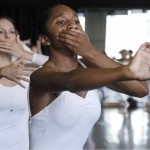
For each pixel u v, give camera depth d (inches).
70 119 80.6
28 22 560.4
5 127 112.7
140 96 75.9
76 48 72.2
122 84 73.8
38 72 75.0
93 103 82.0
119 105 538.9
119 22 626.8
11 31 117.4
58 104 79.4
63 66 81.0
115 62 71.7
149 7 578.2
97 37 627.2
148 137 297.3
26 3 556.7
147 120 401.4
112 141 280.1
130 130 331.3
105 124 367.2
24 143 114.7
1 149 112.5
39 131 82.5
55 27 77.6
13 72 86.7
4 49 110.5
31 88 79.4
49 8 80.4
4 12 557.6
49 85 69.8
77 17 79.0
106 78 56.9
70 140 83.7
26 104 114.0
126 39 629.0
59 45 78.8
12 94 112.4
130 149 253.4
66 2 565.6
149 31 627.8
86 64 79.4
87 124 83.4
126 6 577.6
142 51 54.8
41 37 81.3
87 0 571.5
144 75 54.4
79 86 60.7
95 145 264.1
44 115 80.5
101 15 619.2
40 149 83.6
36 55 112.3
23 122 115.0
